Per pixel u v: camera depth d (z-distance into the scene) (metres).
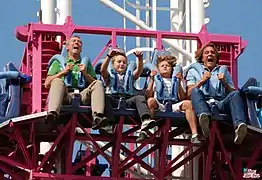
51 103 27.17
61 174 28.27
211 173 30.06
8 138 29.14
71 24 29.50
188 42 34.00
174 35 29.72
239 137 27.75
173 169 29.08
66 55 28.52
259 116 28.97
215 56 28.66
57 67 28.08
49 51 29.36
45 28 29.45
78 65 27.80
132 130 28.73
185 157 30.36
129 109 27.81
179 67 28.12
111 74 27.97
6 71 28.30
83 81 27.84
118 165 28.56
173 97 28.03
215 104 28.03
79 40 28.23
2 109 28.20
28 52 30.06
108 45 29.64
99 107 27.28
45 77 29.16
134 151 28.73
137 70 28.12
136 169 31.88
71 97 27.59
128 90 27.92
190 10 33.59
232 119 27.91
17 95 28.27
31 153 29.11
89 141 30.42
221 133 28.81
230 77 28.47
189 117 27.92
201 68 28.52
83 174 31.00
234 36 30.06
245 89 28.08
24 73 30.11
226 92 28.33
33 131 28.44
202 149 29.31
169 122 28.12
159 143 29.11
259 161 30.03
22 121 27.78
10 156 29.34
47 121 27.56
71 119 27.78
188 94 28.28
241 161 29.75
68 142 28.45
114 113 27.72
